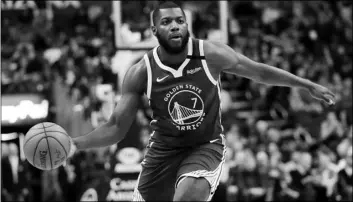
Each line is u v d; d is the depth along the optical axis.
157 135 5.63
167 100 5.39
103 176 12.94
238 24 19.73
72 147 5.46
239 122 16.42
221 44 5.49
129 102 5.54
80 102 16.17
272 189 13.27
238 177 13.35
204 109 5.39
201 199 5.20
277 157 13.73
